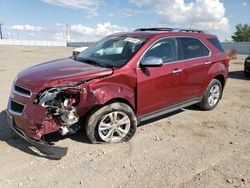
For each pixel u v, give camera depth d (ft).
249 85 33.22
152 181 11.80
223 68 21.80
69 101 13.39
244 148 15.19
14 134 16.08
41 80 13.42
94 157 13.69
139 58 15.64
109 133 14.96
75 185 11.44
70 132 14.08
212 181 11.87
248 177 12.26
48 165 12.90
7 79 34.63
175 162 13.43
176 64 17.62
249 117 20.45
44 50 125.70
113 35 19.40
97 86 13.91
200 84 19.94
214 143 15.72
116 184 11.57
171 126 18.16
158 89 16.58
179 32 18.76
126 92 14.90
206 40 20.81
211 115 20.68
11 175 12.04
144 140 15.84
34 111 12.87
